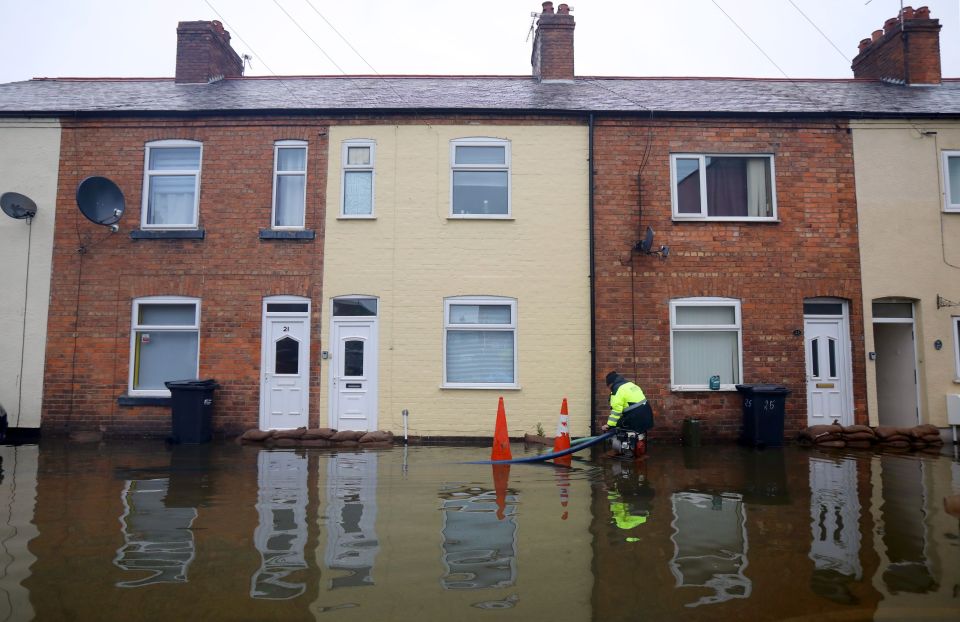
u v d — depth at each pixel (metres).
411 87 13.87
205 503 6.38
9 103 12.42
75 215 11.85
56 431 11.38
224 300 11.71
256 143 12.06
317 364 11.58
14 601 3.90
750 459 9.48
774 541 5.21
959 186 12.09
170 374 11.78
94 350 11.57
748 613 3.84
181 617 3.71
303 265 11.78
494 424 11.44
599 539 5.23
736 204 12.09
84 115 12.02
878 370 12.66
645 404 9.60
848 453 10.09
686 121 12.03
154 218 12.11
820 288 11.70
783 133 12.02
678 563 4.68
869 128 12.02
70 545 4.98
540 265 11.77
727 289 11.67
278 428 11.50
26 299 11.68
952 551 4.98
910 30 14.11
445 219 11.87
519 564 4.63
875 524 5.74
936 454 9.99
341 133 12.09
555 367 11.55
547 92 13.38
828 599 4.05
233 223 11.88
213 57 14.14
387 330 11.65
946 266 11.78
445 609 3.84
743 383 11.48
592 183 11.84
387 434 10.96
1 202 11.54
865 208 11.88
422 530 5.45
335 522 5.68
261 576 4.34
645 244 11.33
